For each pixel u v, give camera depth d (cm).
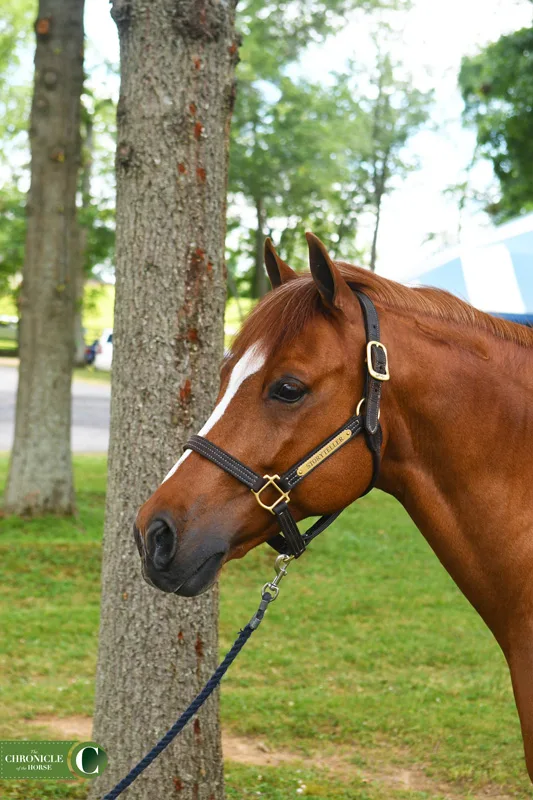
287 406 192
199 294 287
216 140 289
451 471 204
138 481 284
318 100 1490
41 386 830
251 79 1347
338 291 192
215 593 296
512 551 202
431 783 357
